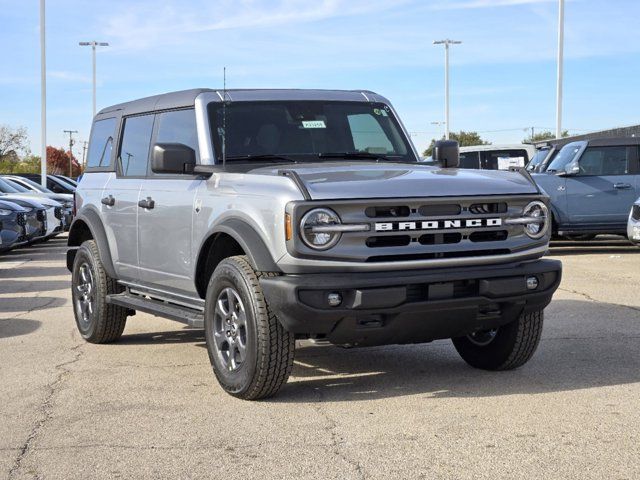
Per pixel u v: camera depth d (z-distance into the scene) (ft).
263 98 21.85
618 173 52.85
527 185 18.94
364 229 16.98
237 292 18.08
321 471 13.91
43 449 15.33
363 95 23.31
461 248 17.84
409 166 20.53
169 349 24.75
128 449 15.24
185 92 22.39
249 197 18.20
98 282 25.09
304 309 16.67
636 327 26.37
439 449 14.85
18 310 32.71
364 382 19.92
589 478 13.32
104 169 26.21
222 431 16.21
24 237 57.57
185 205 20.71
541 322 19.88
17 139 248.73
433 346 24.30
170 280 21.85
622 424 16.10
